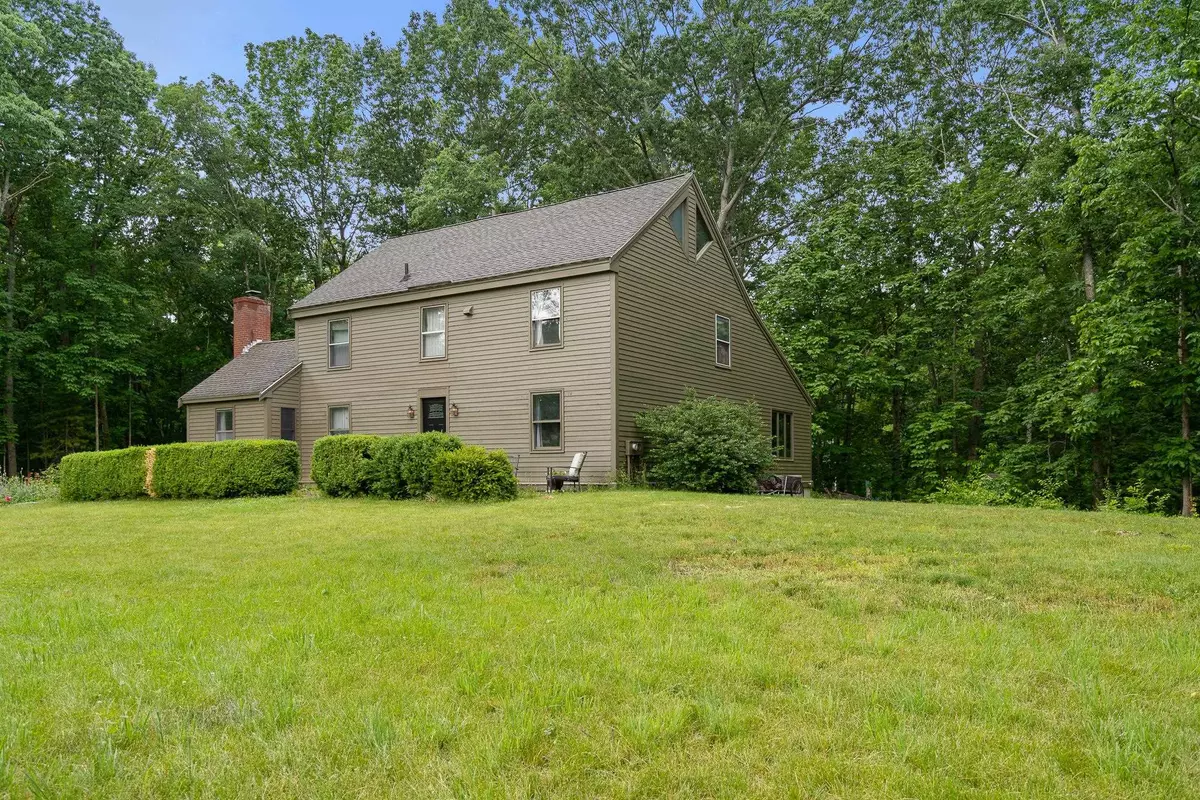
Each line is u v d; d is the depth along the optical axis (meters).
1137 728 2.75
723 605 4.64
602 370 15.10
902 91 28.66
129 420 29.98
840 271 22.38
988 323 20.55
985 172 20.95
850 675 3.38
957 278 21.61
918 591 5.06
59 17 25.67
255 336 24.62
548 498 12.10
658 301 16.53
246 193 32.25
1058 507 17.19
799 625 4.23
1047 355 21.06
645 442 15.82
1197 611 4.54
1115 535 7.48
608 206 18.05
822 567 5.90
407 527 8.80
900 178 23.95
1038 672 3.43
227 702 3.07
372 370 18.75
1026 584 5.22
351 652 3.71
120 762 2.55
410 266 19.41
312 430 19.81
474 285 16.94
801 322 23.64
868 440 26.45
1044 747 2.66
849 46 29.17
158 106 29.30
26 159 24.91
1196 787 2.38
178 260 30.48
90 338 26.09
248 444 14.29
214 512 11.55
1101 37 19.20
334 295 19.59
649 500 11.34
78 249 27.34
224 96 31.17
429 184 28.12
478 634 4.00
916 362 22.33
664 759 2.57
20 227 26.61
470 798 2.30
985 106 23.70
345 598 4.94
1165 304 15.12
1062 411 17.84
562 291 15.79
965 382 24.05
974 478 20.42
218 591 5.27
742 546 6.81
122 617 4.46
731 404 16.30
